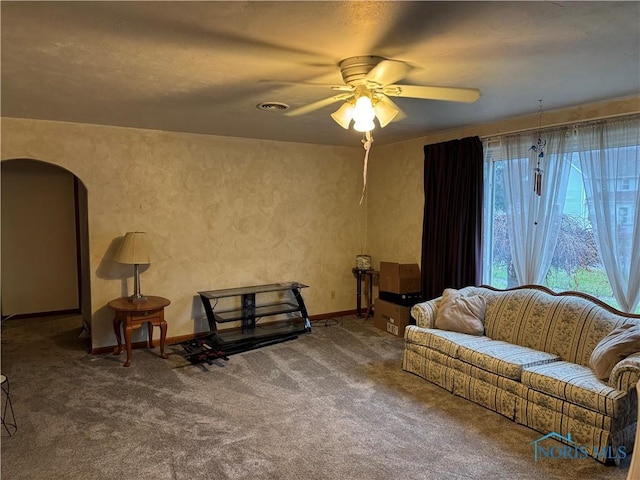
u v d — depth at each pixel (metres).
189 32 2.04
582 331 3.18
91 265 4.32
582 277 3.65
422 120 4.13
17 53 2.30
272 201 5.30
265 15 1.85
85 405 3.21
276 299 5.44
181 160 4.71
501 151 4.17
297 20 1.91
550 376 2.76
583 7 1.79
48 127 4.06
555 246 3.81
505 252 4.29
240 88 2.96
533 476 2.38
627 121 3.30
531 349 3.35
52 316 6.00
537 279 3.90
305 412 3.11
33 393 3.41
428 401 3.29
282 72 2.62
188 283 4.82
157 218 4.62
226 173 4.98
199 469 2.43
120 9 1.80
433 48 2.25
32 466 2.45
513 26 1.98
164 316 4.70
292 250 5.49
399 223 5.44
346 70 2.43
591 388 2.56
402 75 2.33
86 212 4.44
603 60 2.46
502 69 2.61
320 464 2.48
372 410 3.14
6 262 5.80
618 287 3.36
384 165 5.64
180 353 4.38
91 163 4.27
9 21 1.91
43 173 5.94
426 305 3.96
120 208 4.43
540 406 2.81
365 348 4.55
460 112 3.80
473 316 3.77
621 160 3.34
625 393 2.46
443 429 2.87
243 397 3.36
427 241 4.86
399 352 4.42
